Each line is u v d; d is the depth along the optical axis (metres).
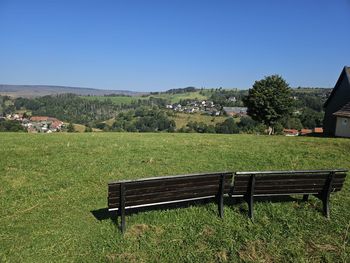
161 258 5.80
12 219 6.96
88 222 6.92
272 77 44.25
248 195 7.29
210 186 7.12
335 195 8.76
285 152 14.75
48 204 7.80
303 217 7.43
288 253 6.07
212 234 6.56
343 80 37.28
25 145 13.93
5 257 5.59
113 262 5.63
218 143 16.77
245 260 5.81
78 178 9.72
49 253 5.79
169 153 13.37
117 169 10.80
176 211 7.29
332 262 5.85
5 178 9.44
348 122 32.66
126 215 7.07
